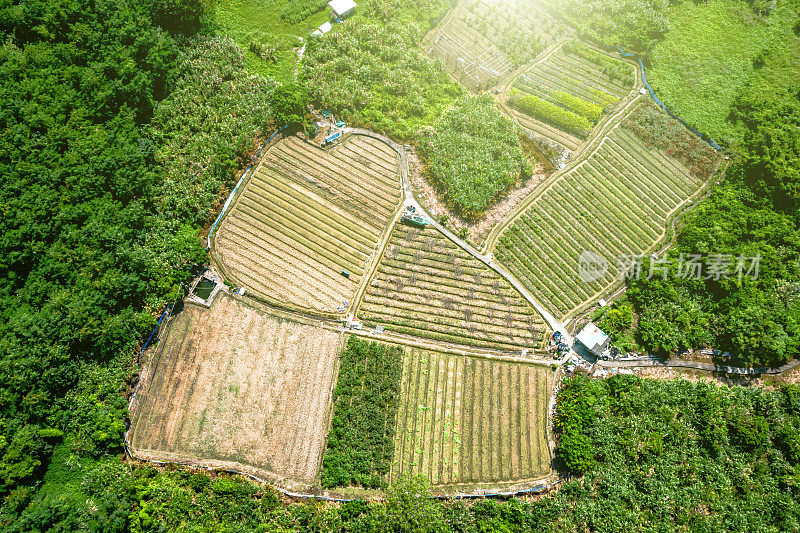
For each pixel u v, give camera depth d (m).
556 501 53.59
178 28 71.00
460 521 52.22
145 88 64.00
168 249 59.19
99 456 52.62
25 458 48.38
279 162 68.06
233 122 66.25
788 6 77.31
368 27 73.81
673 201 67.75
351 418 56.44
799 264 62.25
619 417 56.66
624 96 74.06
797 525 52.03
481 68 75.38
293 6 77.00
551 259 64.56
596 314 61.22
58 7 61.03
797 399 56.56
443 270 63.88
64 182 56.41
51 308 51.94
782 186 64.56
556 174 68.69
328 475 53.72
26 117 56.62
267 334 60.00
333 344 59.97
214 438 55.84
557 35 78.06
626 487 53.88
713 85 73.75
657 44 76.75
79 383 53.03
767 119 69.38
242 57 71.12
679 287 61.81
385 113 70.88
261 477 54.59
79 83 60.69
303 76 71.50
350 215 66.12
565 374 59.41
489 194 65.31
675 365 59.84
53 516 47.75
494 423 57.69
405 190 67.31
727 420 56.31
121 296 56.09
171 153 64.38
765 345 57.22
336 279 63.03
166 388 57.03
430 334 60.84
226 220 64.81
